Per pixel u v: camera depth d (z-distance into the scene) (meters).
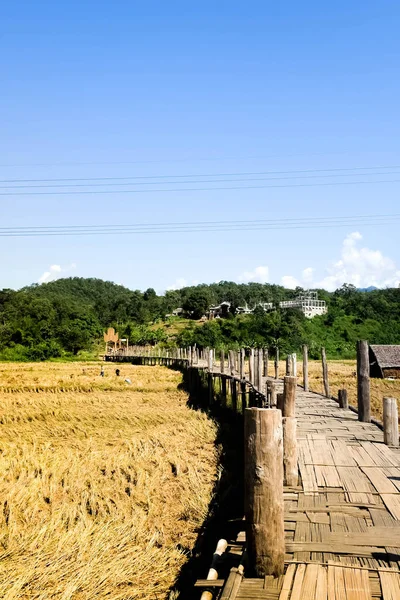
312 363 56.31
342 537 6.56
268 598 5.17
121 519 9.49
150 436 17.45
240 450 15.07
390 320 85.38
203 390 30.91
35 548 8.13
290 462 8.88
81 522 9.14
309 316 91.38
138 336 83.81
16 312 89.06
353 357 66.56
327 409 17.83
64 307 95.12
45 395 30.19
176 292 148.50
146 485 11.44
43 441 17.23
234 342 66.81
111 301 132.75
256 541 5.63
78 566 7.42
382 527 6.88
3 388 33.53
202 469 12.92
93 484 11.44
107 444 16.58
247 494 5.76
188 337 70.69
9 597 6.60
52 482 11.63
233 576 5.57
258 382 18.61
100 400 27.73
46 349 68.69
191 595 6.77
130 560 7.69
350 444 11.98
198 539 8.52
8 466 13.25
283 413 10.86
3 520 9.35
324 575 5.55
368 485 8.73
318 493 8.36
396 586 5.30
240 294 136.25
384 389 36.66
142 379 38.34
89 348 81.62
